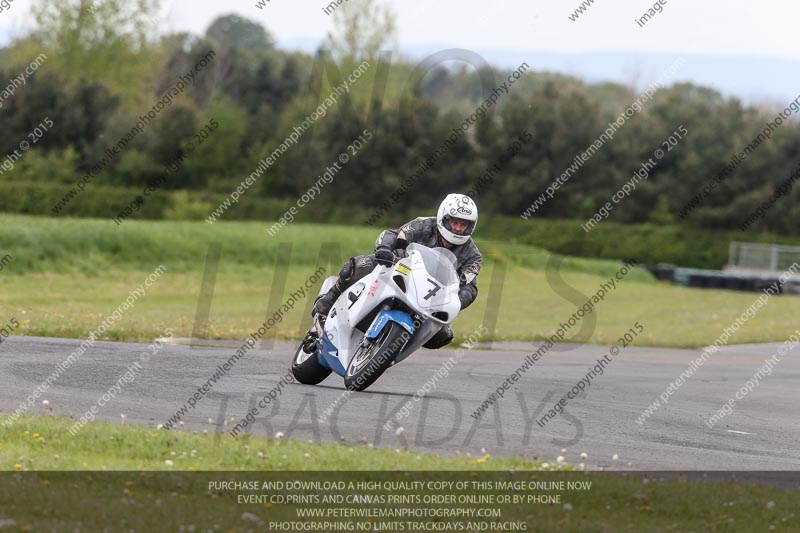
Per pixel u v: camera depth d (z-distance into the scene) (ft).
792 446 106.52
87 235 370.53
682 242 613.52
